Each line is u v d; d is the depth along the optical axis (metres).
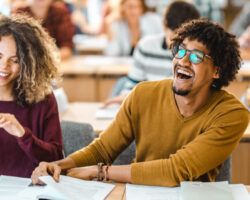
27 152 1.81
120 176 1.72
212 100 1.79
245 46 4.43
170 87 1.85
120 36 4.69
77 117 2.77
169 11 2.81
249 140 2.56
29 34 1.84
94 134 2.23
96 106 3.03
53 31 4.45
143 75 3.18
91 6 6.15
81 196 1.58
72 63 4.39
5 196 1.58
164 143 1.83
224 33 1.77
